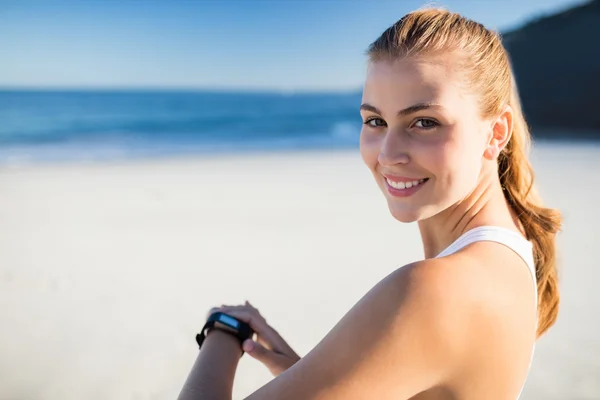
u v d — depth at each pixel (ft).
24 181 39.99
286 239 23.50
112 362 12.89
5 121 122.01
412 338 3.13
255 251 21.79
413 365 3.14
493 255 3.91
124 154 63.00
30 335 14.42
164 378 12.12
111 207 30.91
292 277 18.60
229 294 17.11
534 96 104.63
